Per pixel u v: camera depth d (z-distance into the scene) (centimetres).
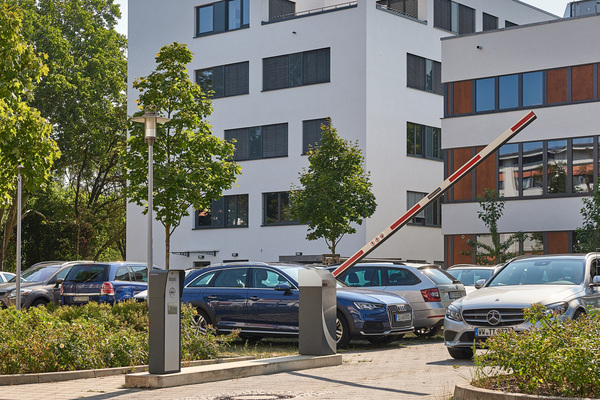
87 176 5941
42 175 1576
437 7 4431
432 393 941
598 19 3316
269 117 4300
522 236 3388
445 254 3600
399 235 4144
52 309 1716
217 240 4441
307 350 1312
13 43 1495
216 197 2588
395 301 1691
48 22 5297
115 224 6022
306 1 4597
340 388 997
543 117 3409
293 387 1012
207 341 1379
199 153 2583
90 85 5406
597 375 777
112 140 5662
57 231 5606
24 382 1092
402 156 4162
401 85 4184
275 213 4272
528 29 3462
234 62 4431
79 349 1208
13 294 2436
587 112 3316
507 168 3481
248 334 1733
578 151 3331
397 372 1195
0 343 1178
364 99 3991
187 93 2572
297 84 4216
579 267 1462
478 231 3534
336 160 3444
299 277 1328
